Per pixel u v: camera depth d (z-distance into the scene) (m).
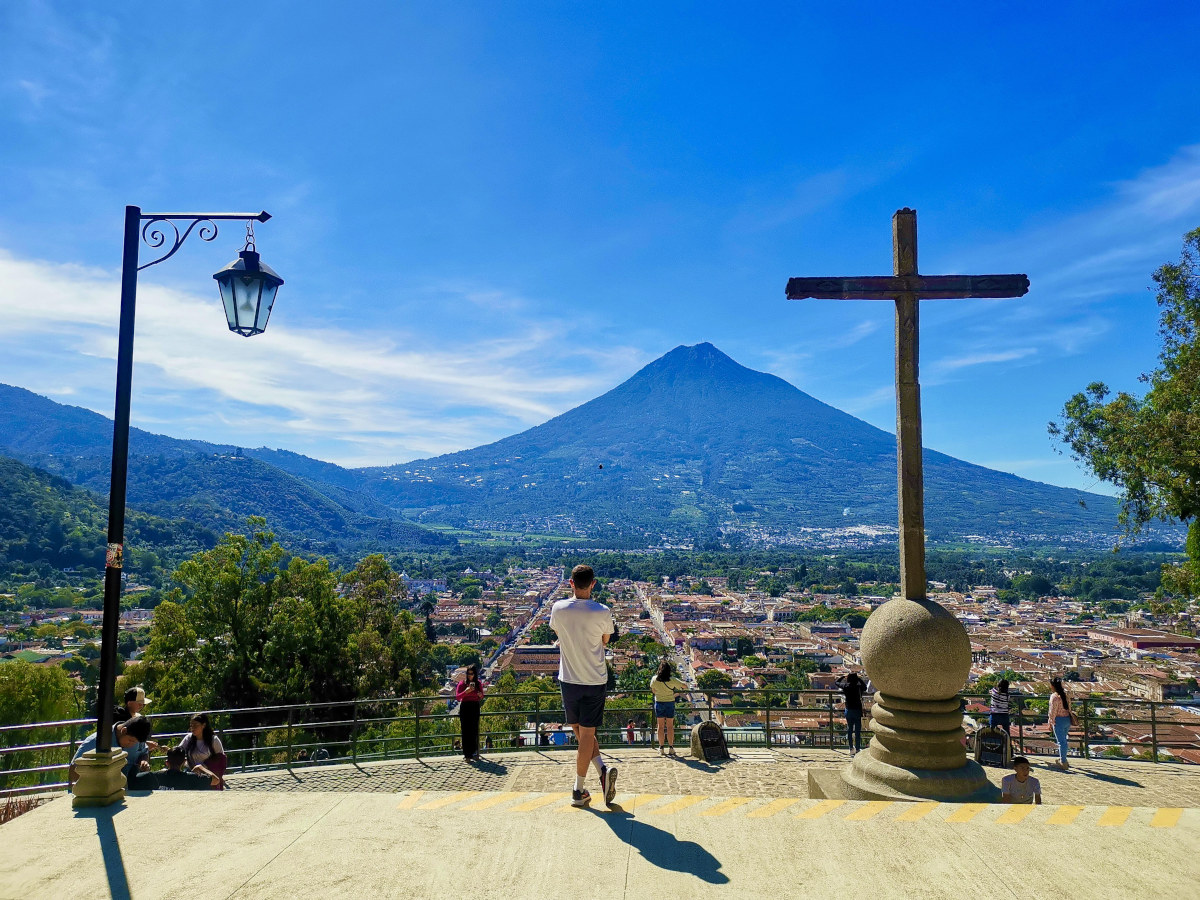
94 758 5.17
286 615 28.17
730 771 11.42
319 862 4.23
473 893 3.88
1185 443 16.55
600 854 4.35
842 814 5.06
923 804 5.29
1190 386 17.08
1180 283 17.94
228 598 28.19
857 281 8.68
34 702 22.67
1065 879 4.07
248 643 28.02
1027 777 7.82
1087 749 13.19
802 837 4.62
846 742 13.86
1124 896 3.88
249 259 6.36
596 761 5.27
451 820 4.87
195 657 28.16
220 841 4.53
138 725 8.16
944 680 7.95
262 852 4.37
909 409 8.56
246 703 27.69
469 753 12.15
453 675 68.62
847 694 12.91
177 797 5.32
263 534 28.98
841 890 3.94
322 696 28.84
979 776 7.93
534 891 3.90
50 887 3.94
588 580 5.48
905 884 4.01
